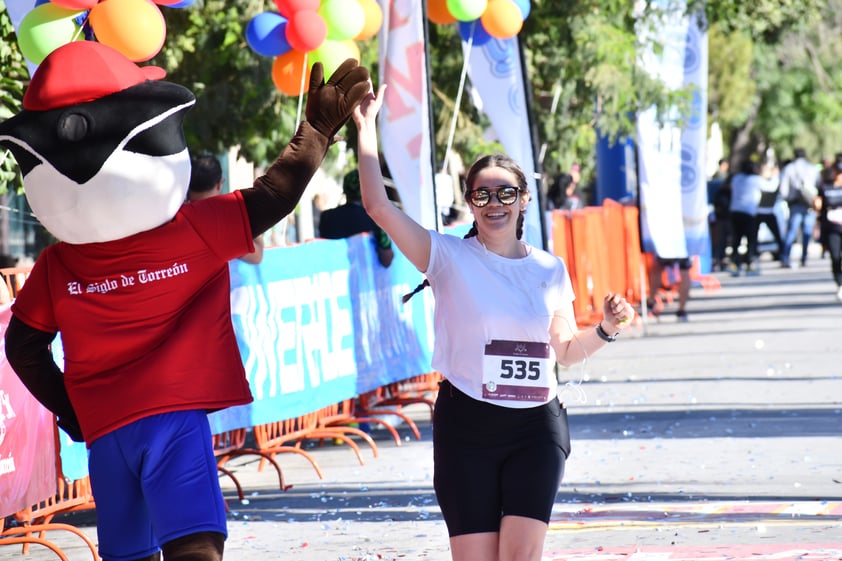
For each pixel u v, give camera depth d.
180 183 9.98
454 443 10.70
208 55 27.97
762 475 18.61
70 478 16.06
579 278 37.09
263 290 19.70
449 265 10.84
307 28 18.88
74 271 10.05
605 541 15.05
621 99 35.56
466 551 10.59
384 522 16.83
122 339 9.93
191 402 9.89
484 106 25.86
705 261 52.44
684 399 26.31
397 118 21.84
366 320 23.00
